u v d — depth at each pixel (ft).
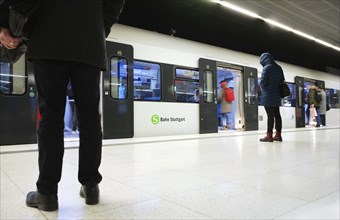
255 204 5.21
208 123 27.81
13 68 16.81
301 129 33.63
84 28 4.81
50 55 4.52
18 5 4.15
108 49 21.11
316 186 6.50
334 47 45.42
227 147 14.83
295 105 40.09
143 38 23.43
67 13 4.66
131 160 10.46
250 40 41.01
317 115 41.86
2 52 4.77
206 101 27.84
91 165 5.22
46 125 4.77
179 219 4.48
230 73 33.55
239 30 36.52
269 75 17.12
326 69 61.77
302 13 29.73
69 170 8.50
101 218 4.49
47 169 4.78
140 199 5.51
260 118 34.30
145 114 23.25
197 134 26.05
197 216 4.60
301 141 17.95
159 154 12.16
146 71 23.52
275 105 17.39
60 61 4.68
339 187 6.40
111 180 7.13
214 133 27.50
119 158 10.98
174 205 5.15
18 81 16.98
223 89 32.76
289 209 4.94
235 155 11.68
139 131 22.82
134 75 22.75
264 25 34.94
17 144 16.65
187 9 29.25
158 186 6.52
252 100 33.22
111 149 14.19
